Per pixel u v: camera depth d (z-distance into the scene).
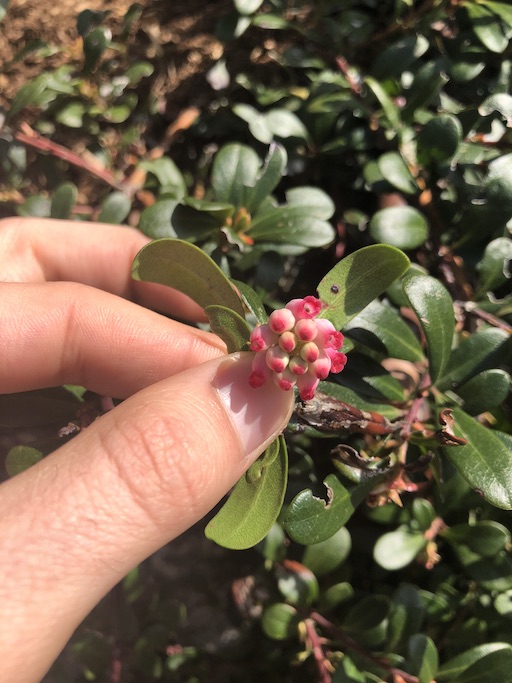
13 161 0.14
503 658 0.10
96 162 0.15
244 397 0.08
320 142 0.13
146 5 0.16
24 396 0.11
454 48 0.13
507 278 0.12
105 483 0.07
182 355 0.11
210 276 0.08
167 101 0.16
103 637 0.12
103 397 0.11
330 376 0.10
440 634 0.12
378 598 0.11
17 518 0.07
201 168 0.15
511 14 0.12
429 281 0.09
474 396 0.09
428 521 0.11
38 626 0.07
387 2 0.14
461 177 0.12
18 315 0.10
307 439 0.13
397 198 0.13
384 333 0.10
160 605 0.13
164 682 0.14
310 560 0.11
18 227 0.12
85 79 0.14
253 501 0.07
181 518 0.08
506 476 0.08
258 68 0.16
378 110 0.13
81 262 0.12
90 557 0.07
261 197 0.12
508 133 0.12
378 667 0.11
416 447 0.10
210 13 0.16
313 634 0.11
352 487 0.09
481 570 0.11
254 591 0.14
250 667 0.14
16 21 0.17
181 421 0.07
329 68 0.14
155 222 0.11
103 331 0.10
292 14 0.14
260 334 0.07
